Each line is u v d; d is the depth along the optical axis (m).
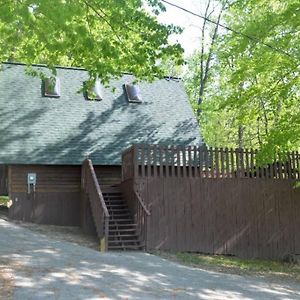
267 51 14.62
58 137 19.45
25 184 18.92
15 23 9.93
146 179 15.29
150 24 11.26
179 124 21.70
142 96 22.78
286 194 17.05
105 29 12.34
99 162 18.84
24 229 16.03
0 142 18.44
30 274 9.31
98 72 12.28
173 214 15.38
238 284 10.39
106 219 13.35
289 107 15.84
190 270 11.56
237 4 16.36
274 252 16.55
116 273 10.14
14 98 20.58
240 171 16.47
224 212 16.03
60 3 9.22
